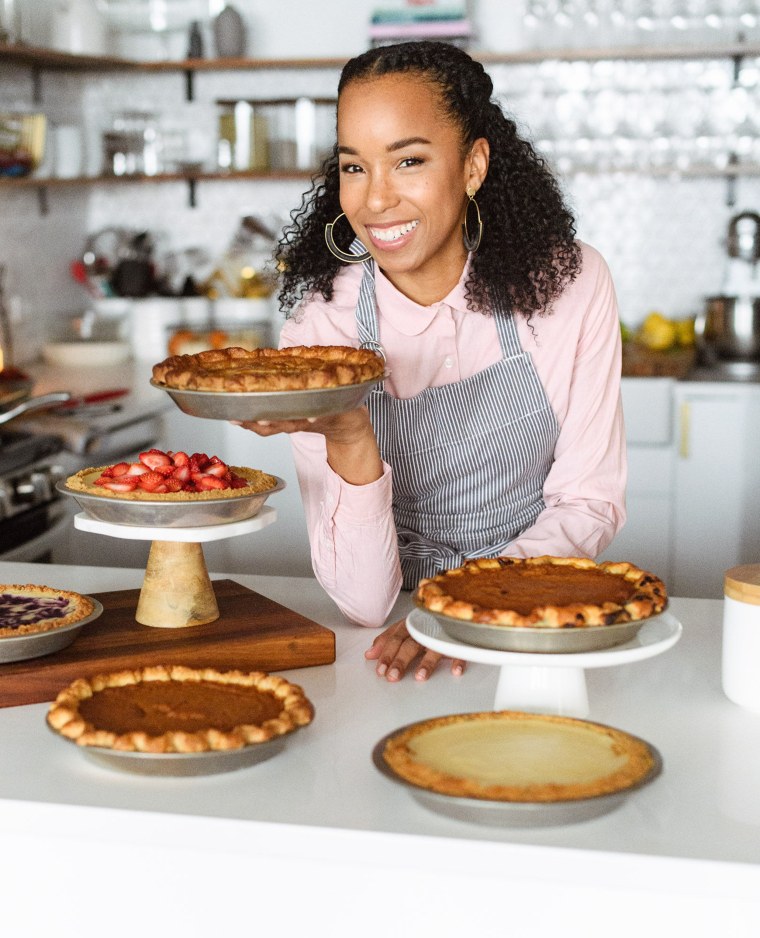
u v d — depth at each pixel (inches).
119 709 43.0
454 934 38.4
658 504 146.3
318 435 63.3
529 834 37.6
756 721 47.4
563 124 163.0
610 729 41.6
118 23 171.0
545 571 48.8
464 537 68.5
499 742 40.8
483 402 66.5
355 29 170.2
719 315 148.3
